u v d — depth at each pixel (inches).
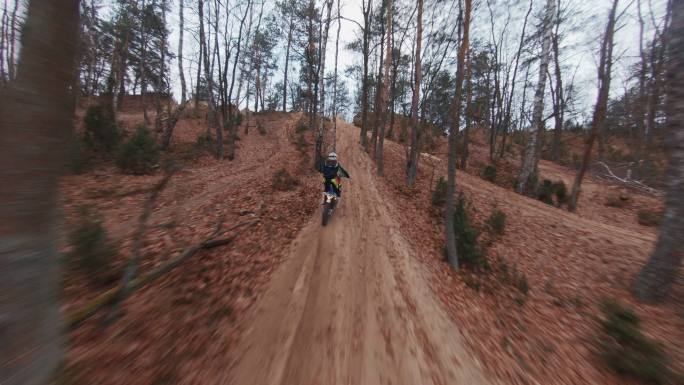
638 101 789.9
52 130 62.7
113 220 249.9
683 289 221.5
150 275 160.4
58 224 69.5
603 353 152.7
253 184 431.2
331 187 313.4
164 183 146.6
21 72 59.8
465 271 255.9
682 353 160.1
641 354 141.6
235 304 161.6
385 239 287.1
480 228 360.2
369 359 133.3
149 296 155.6
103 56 911.0
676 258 205.2
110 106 510.0
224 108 983.0
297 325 151.6
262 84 1592.0
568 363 149.4
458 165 784.9
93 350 115.3
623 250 305.9
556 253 306.5
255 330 143.4
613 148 1107.9
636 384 136.6
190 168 523.2
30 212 60.3
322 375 121.0
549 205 521.7
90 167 405.1
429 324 166.7
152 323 136.6
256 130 1092.5
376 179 554.3
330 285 194.9
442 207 426.9
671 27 199.2
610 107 994.1
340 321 158.9
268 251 233.1
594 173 797.9
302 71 1216.2
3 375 56.9
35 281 62.0
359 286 198.2
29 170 59.7
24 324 60.0
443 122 770.8
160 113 776.3
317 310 166.4
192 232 241.9
